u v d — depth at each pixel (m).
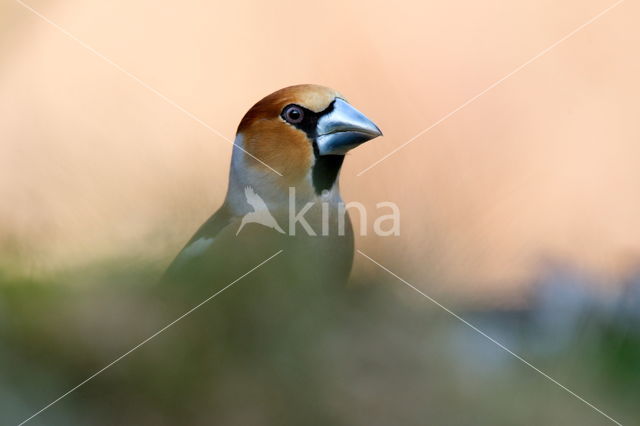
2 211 11.00
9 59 25.95
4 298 7.55
